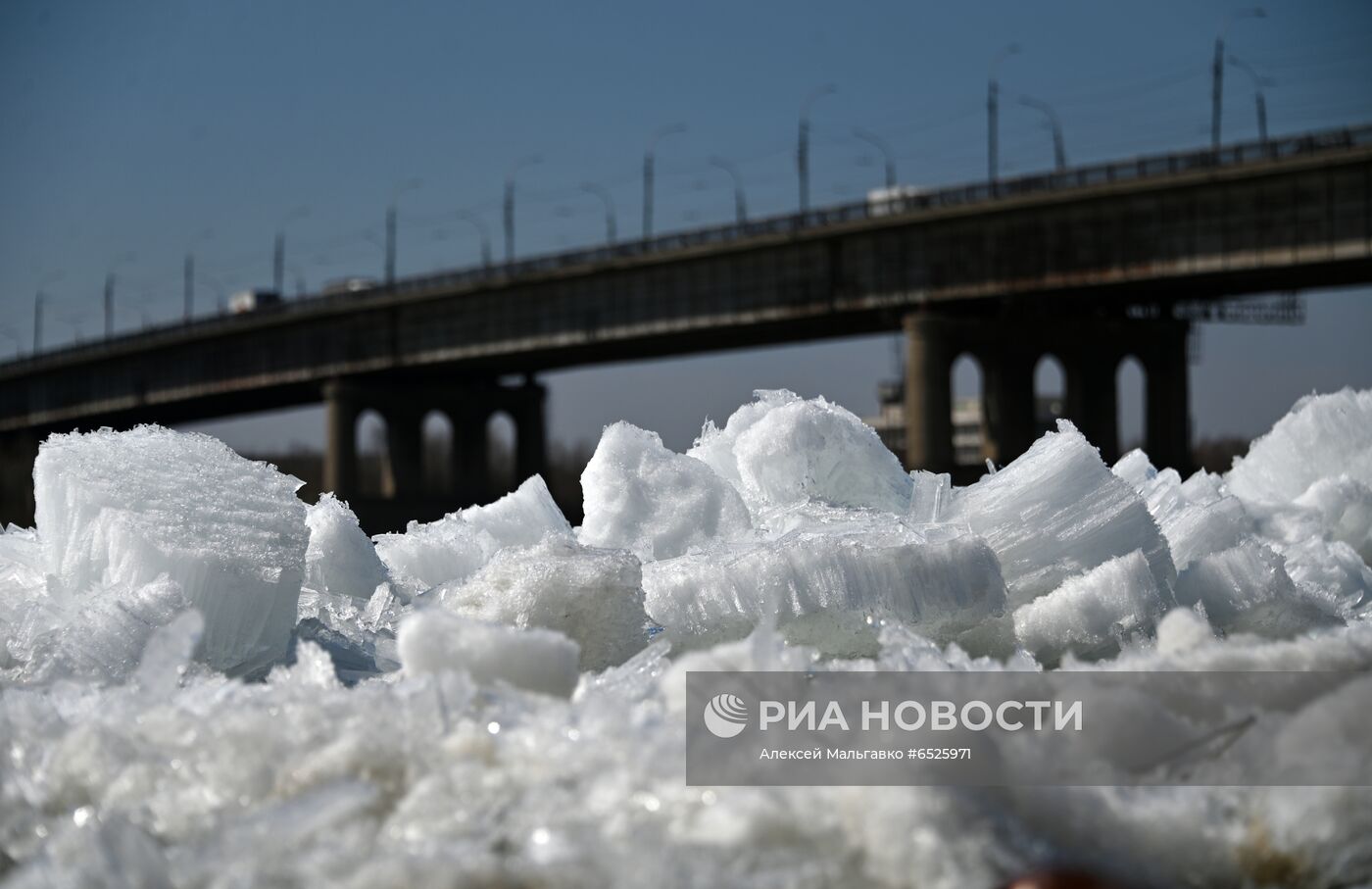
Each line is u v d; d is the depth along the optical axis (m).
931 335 55.47
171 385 87.38
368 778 2.65
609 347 67.94
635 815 2.42
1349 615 5.25
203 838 2.56
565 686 3.41
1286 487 7.49
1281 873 2.53
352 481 78.69
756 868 2.28
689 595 4.25
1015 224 52.78
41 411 95.81
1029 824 2.42
